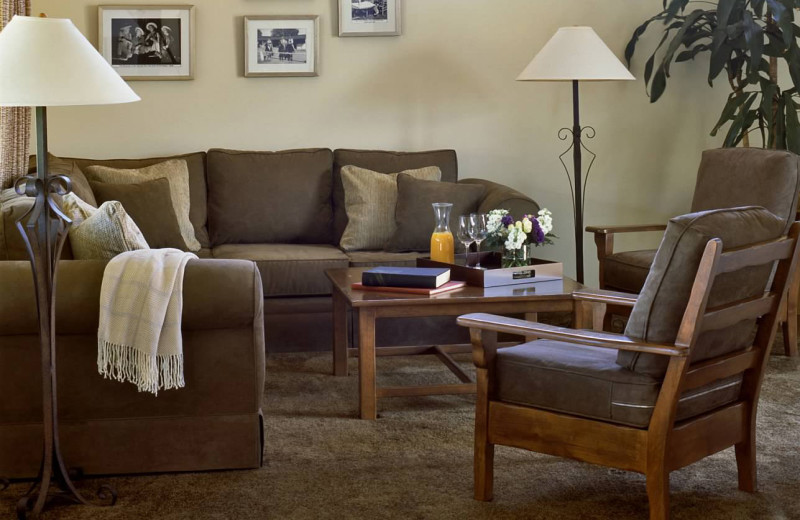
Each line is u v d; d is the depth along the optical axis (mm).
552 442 2525
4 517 2594
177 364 2775
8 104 2340
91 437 2871
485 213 4633
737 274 2430
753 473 2764
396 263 4488
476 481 2697
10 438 2842
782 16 4738
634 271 4320
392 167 5133
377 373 4129
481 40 5441
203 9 5230
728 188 4352
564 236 5664
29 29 2436
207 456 2936
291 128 5375
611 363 2484
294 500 2709
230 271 2820
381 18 5344
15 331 2775
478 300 3404
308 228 5027
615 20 5508
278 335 4441
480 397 2650
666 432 2328
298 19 5273
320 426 3393
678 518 2574
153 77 5203
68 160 4820
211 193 5004
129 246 2924
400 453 3109
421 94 5441
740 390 2715
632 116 5613
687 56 5352
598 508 2650
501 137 5523
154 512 2623
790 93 4926
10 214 2926
